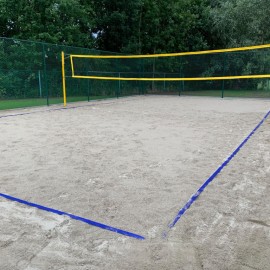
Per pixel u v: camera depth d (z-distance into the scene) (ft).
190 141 14.87
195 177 9.63
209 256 5.48
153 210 7.30
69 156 12.10
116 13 50.80
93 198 8.04
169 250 5.67
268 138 15.57
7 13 42.45
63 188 8.73
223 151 12.87
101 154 12.42
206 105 33.73
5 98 33.04
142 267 5.17
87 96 38.11
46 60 34.09
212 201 7.82
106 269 5.12
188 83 51.24
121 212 7.22
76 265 5.23
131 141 14.88
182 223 6.68
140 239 6.05
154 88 50.39
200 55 50.01
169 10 58.49
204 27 64.34
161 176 9.74
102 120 21.89
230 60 48.37
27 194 8.30
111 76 41.45
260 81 46.88
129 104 34.35
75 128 18.51
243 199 7.97
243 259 5.39
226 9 59.41
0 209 7.41
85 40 48.01
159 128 18.57
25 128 18.38
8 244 5.89
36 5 42.80
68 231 6.37
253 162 11.27
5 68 32.60
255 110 28.76
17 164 11.00
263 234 6.25
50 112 26.48
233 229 6.44
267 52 45.73
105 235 6.21
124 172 10.16
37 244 5.89
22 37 42.27
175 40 61.16
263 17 56.44
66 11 44.57
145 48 57.72
